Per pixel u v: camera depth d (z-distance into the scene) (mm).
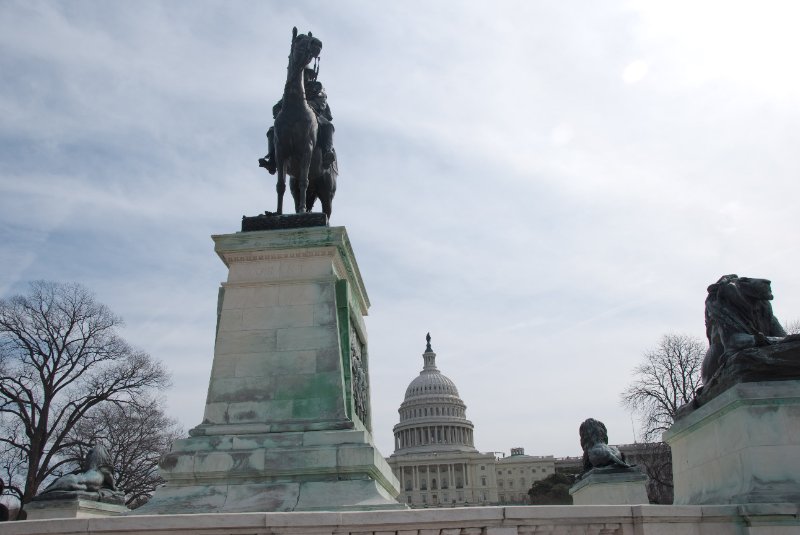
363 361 18422
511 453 199000
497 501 168375
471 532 8586
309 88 19812
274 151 17891
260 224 16047
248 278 15266
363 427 16125
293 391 14000
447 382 196000
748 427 10039
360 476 12664
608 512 8969
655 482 59969
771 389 10070
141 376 55000
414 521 8484
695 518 9289
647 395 59500
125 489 57156
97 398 52281
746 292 11305
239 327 14742
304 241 15359
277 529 8320
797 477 9711
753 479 9781
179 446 13234
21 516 42188
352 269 17047
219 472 12734
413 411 188375
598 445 23969
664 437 13719
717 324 11320
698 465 11969
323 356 14289
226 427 13656
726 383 10758
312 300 14883
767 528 9258
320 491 12336
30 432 48594
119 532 8234
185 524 8312
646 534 8883
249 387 14117
